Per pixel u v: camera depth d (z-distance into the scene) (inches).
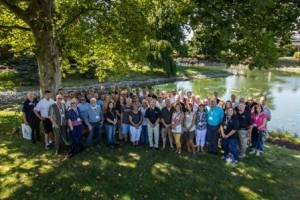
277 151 490.6
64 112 413.4
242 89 1646.2
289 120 916.0
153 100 437.7
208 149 434.6
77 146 410.3
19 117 598.5
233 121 409.7
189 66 2709.2
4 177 346.3
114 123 436.8
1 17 594.2
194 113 428.5
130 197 323.0
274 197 339.6
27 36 641.6
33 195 317.7
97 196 321.7
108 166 378.9
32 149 423.5
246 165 406.6
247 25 214.2
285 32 223.6
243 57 213.5
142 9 561.3
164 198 326.0
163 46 1932.8
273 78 2228.1
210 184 355.3
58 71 513.7
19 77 1226.6
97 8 538.9
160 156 414.6
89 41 629.9
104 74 718.5
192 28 211.0
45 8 477.1
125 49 602.9
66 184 338.3
